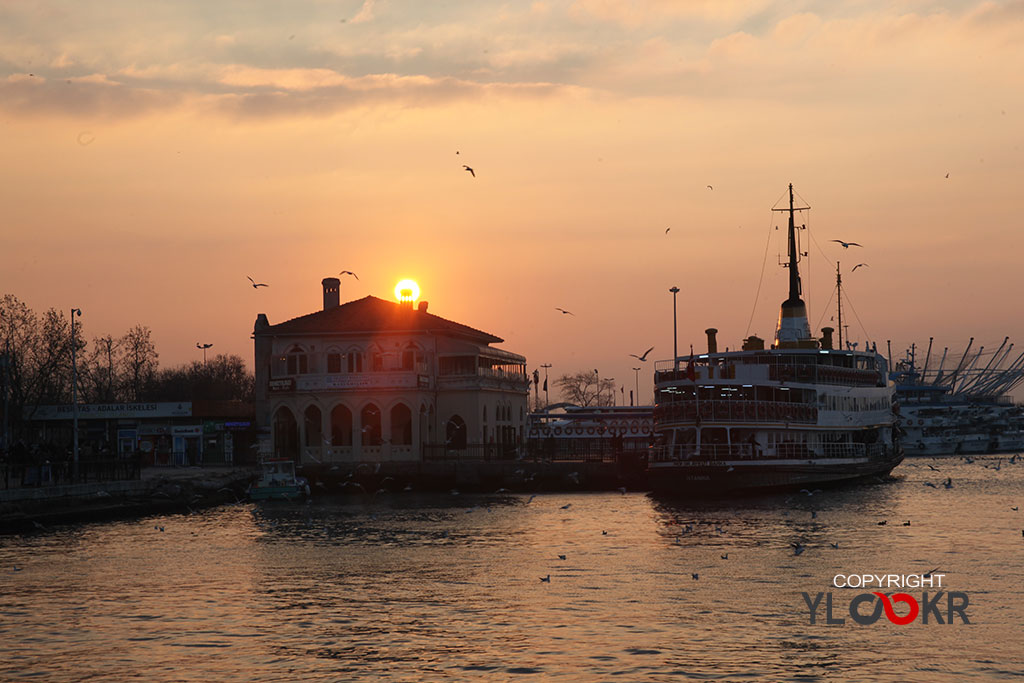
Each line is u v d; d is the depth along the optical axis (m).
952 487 93.31
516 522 67.44
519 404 121.69
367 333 107.44
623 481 94.25
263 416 112.38
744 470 80.44
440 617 40.31
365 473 96.62
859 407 94.19
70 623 39.94
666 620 39.47
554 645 36.44
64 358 124.00
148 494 78.88
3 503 65.06
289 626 39.25
